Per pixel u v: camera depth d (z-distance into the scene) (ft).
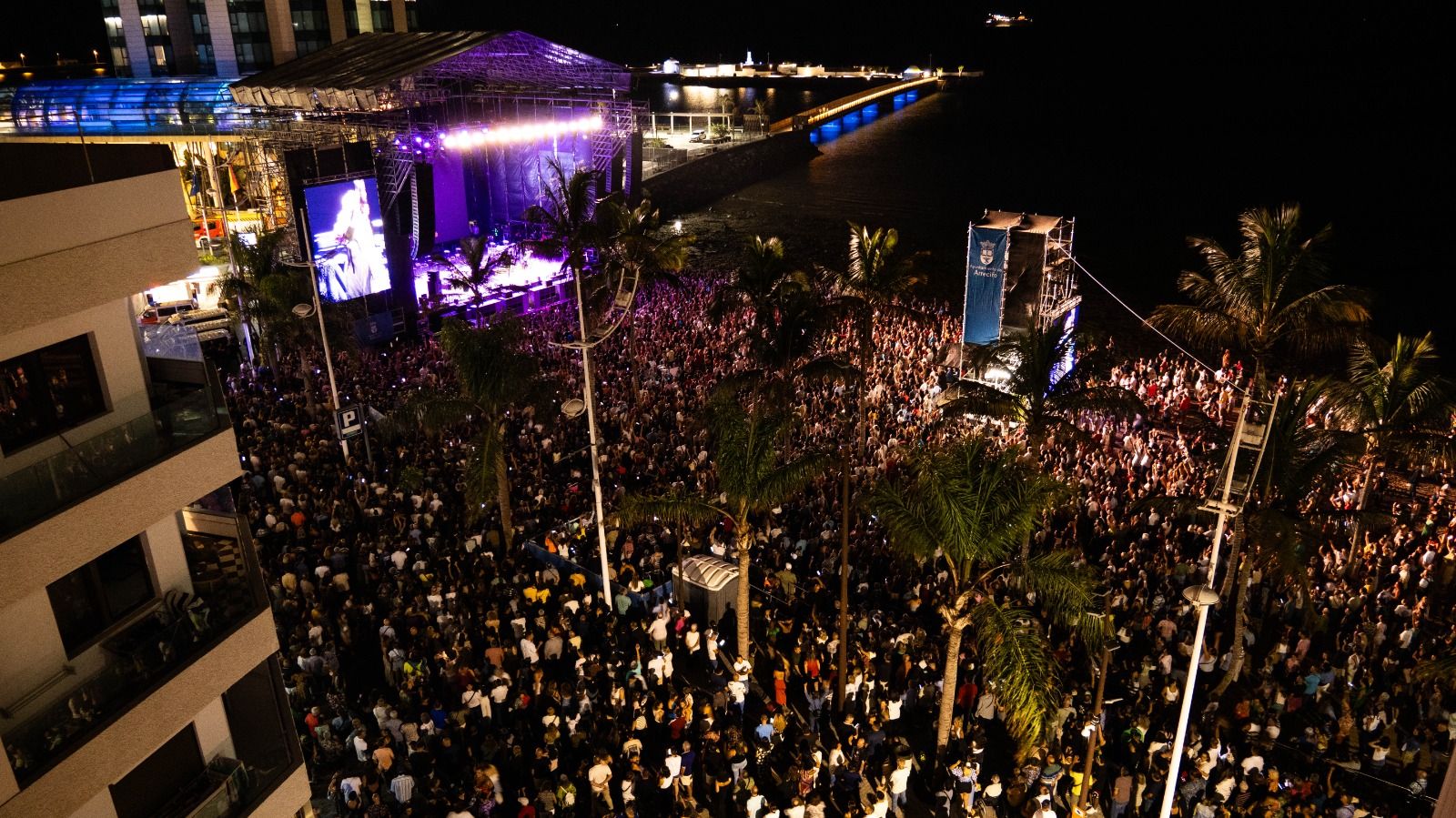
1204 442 135.95
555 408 127.34
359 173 172.24
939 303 224.94
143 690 42.42
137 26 296.30
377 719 72.33
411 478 104.83
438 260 189.16
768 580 93.71
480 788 64.34
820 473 77.77
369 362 158.71
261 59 298.76
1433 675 67.21
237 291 146.10
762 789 70.90
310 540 97.60
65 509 39.63
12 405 41.68
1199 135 535.19
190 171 213.87
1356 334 100.83
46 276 38.70
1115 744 74.64
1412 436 96.48
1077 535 107.65
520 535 101.60
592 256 199.72
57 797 39.27
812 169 433.07
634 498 80.02
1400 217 331.77
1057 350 97.25
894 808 69.15
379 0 307.17
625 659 81.66
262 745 49.96
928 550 69.46
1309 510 92.58
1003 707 66.64
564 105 217.36
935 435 122.72
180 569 48.26
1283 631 86.74
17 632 41.45
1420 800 70.64
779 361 122.01
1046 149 490.08
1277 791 66.80
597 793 65.82
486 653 77.66
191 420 45.03
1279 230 97.60
